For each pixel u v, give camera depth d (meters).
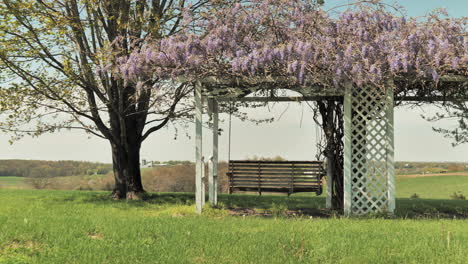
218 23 7.96
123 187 12.26
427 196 18.70
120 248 4.64
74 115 11.62
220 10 8.10
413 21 7.77
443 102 9.17
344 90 8.02
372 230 5.95
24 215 7.89
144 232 5.53
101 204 10.48
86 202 11.02
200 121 8.43
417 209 9.66
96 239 5.17
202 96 8.56
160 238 5.20
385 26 7.91
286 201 11.54
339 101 9.06
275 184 10.01
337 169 9.32
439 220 7.55
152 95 10.11
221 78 7.98
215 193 9.70
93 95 11.60
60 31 9.90
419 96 9.03
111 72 9.53
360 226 6.36
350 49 7.40
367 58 7.39
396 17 7.88
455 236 5.48
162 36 10.37
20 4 9.56
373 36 7.82
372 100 8.03
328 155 9.36
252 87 8.20
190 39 7.70
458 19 7.64
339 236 5.33
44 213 8.48
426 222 7.13
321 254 4.46
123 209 9.52
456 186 20.91
